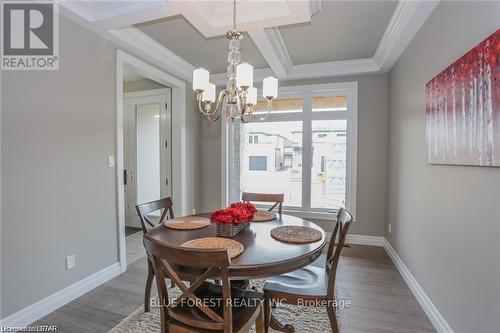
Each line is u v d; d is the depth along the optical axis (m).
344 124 4.11
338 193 4.17
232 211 1.84
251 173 4.57
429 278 2.19
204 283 1.74
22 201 2.01
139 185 4.69
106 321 2.09
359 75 3.89
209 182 4.68
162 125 4.37
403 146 2.96
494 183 1.38
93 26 2.46
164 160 4.37
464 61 1.62
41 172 2.14
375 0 2.28
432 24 2.16
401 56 3.06
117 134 2.87
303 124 4.27
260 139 4.51
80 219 2.48
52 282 2.23
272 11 2.29
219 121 4.57
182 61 3.74
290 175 4.39
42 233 2.15
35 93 2.10
